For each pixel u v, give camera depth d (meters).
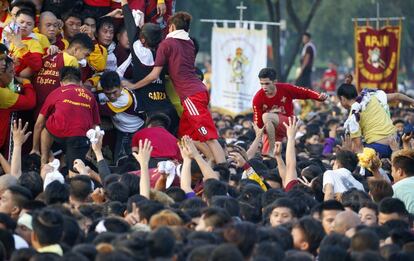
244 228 13.23
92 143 19.12
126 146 22.12
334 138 29.22
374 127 22.92
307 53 45.03
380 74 39.31
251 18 76.00
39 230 13.69
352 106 22.92
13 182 16.88
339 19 76.12
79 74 20.48
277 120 23.09
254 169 20.81
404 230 14.56
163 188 18.30
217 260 12.10
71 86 20.34
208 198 17.06
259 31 36.03
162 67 21.14
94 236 14.37
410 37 76.81
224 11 76.81
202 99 21.06
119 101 21.48
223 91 36.50
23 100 20.41
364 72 39.56
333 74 55.12
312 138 31.08
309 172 20.11
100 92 21.56
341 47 82.44
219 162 21.02
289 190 17.97
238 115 35.12
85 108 20.28
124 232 14.20
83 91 20.38
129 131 21.88
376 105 23.00
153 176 18.92
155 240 12.70
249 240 13.18
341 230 15.20
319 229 14.49
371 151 19.39
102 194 17.12
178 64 21.02
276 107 23.23
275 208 15.79
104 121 21.78
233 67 36.31
